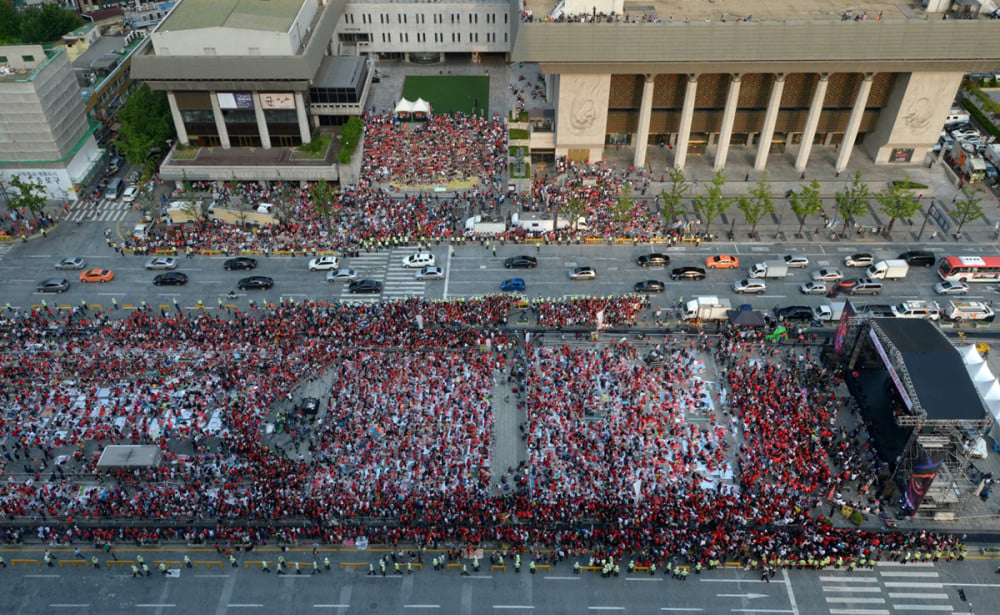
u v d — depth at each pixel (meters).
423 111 150.75
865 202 120.56
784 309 105.56
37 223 125.75
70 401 94.50
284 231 123.88
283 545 80.31
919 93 128.50
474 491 82.56
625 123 140.88
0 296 112.12
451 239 122.12
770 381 94.88
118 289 113.56
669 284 113.62
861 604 75.00
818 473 83.69
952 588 76.12
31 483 85.56
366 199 129.75
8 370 98.38
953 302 106.12
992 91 158.75
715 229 124.81
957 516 82.25
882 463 85.31
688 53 120.81
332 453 87.00
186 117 134.88
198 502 82.38
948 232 123.19
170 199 132.25
